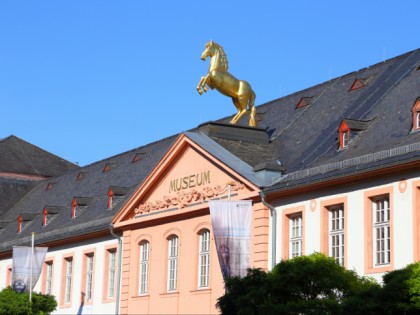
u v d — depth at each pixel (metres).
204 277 44.03
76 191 65.81
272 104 51.75
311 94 48.91
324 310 28.80
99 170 66.38
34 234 57.66
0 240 67.31
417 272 26.88
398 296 26.75
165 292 46.53
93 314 53.59
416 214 32.50
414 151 32.47
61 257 58.38
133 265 49.88
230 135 45.06
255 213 40.16
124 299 50.03
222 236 38.25
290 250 38.59
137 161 61.31
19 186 78.50
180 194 45.69
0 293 51.91
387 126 37.31
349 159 35.88
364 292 27.77
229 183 41.28
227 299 32.06
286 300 30.55
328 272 30.42
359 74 46.34
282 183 38.81
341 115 42.84
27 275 52.59
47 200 69.69
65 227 58.28
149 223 48.56
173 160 46.59
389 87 41.62
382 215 34.41
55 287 58.44
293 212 38.41
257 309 30.67
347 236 35.53
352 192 35.53
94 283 54.19
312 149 41.47
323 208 36.84
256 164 42.88
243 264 38.16
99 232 53.28
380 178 34.22
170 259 47.03
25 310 51.06
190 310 44.22
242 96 46.09
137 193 49.31
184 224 45.62
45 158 84.81
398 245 33.09
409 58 43.19
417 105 35.16
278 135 46.22
